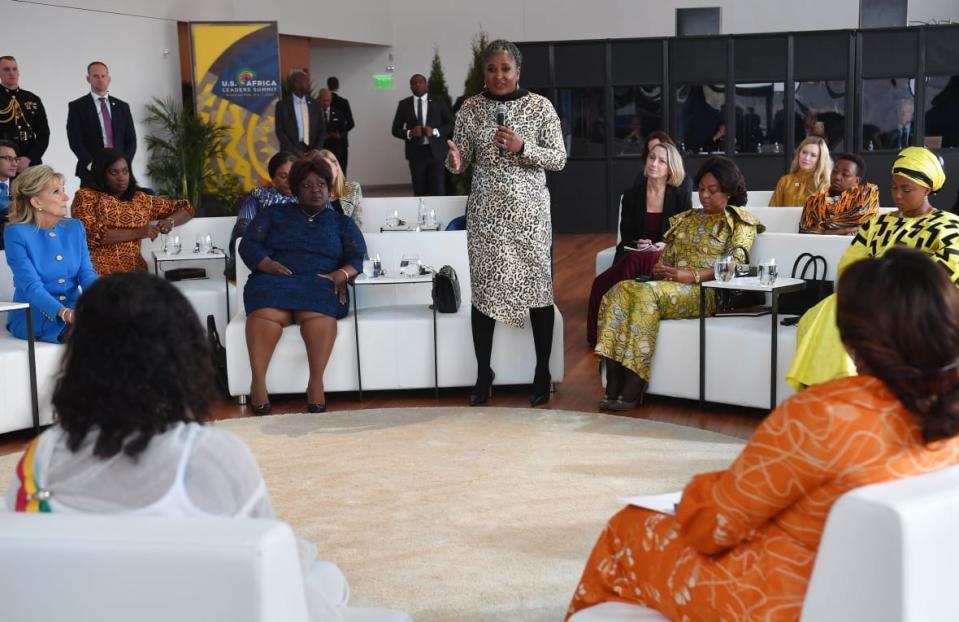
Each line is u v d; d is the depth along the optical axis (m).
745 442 4.97
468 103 5.72
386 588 3.41
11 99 9.06
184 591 1.61
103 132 9.70
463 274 6.54
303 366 5.91
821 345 4.48
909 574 1.66
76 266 5.73
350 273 5.91
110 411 1.75
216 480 1.78
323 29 18.38
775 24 18.77
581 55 14.06
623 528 2.39
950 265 4.34
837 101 13.73
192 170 13.52
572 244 13.24
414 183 13.79
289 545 1.66
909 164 4.49
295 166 6.03
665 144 7.15
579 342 7.44
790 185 7.98
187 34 14.73
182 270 7.35
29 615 1.66
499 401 5.94
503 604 3.27
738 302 5.86
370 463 4.79
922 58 13.45
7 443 5.38
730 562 2.06
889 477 1.89
